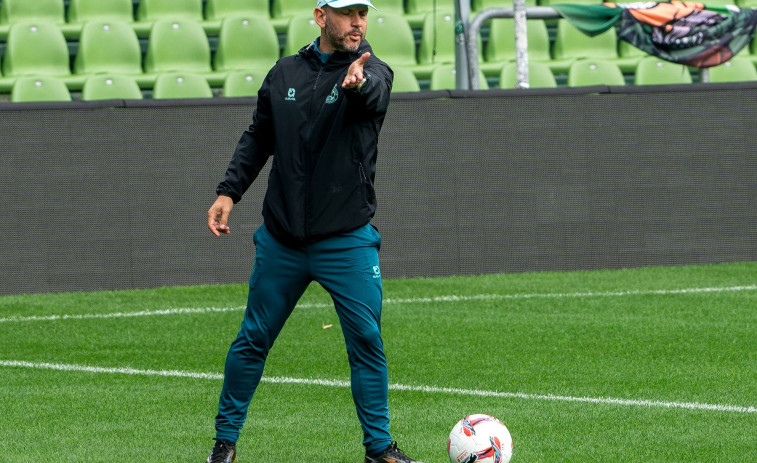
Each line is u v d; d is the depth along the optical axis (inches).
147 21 2003.0
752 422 755.4
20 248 1424.7
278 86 610.5
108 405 820.0
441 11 2044.8
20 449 693.3
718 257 1599.4
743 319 1182.9
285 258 617.6
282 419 774.5
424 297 1364.4
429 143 1528.1
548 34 2097.7
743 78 2068.2
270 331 626.8
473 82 1637.6
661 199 1581.0
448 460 664.4
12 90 1792.6
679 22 1692.9
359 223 612.1
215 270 1489.9
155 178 1462.8
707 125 1584.6
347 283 612.4
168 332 1146.0
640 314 1221.7
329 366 965.2
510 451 599.8
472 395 847.1
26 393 862.5
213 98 1473.9
